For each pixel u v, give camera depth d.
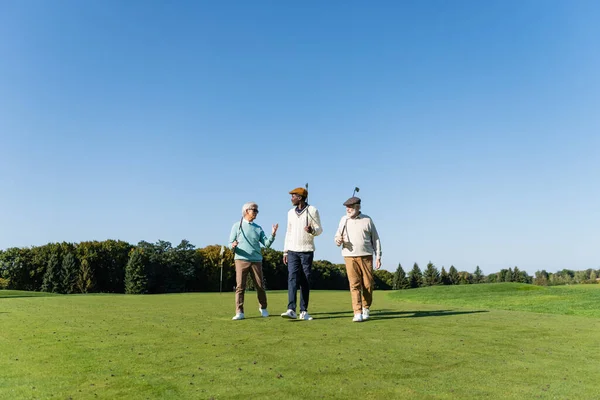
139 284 54.75
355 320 5.66
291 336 4.30
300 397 2.34
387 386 2.55
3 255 53.41
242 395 2.37
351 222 6.08
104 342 3.94
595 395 2.41
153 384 2.58
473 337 4.31
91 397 2.34
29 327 4.96
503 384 2.62
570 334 4.56
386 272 91.00
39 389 2.48
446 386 2.56
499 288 15.84
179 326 5.07
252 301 10.72
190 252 62.97
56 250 55.34
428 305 9.59
